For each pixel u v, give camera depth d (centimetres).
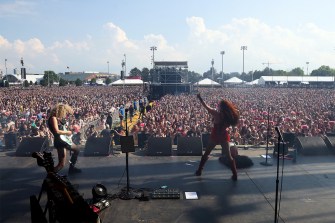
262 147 1098
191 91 5088
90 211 433
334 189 682
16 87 8788
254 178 755
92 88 8081
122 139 648
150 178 758
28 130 1587
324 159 925
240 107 3119
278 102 3769
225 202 614
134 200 627
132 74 13838
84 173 797
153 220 542
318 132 1588
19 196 643
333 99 4406
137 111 3325
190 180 743
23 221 533
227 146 741
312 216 554
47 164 442
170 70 5106
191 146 973
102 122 2173
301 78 11069
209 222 533
